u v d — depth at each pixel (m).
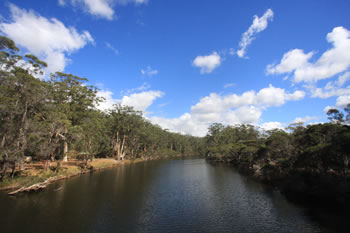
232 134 107.25
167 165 67.81
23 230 15.07
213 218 18.12
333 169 27.14
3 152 24.58
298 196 24.70
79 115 43.72
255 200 23.83
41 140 30.92
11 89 26.36
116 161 66.75
